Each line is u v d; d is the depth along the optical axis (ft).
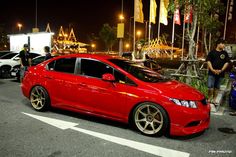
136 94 17.26
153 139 16.61
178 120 16.15
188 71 31.60
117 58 20.63
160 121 16.76
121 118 17.98
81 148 14.83
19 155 13.71
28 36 58.85
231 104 24.62
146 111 17.26
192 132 16.43
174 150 15.05
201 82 30.99
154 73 20.47
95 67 19.53
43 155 13.79
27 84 22.70
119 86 17.90
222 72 24.98
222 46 24.88
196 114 16.30
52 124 18.92
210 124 20.47
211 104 25.67
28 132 17.16
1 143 15.24
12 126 18.29
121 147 15.17
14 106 23.93
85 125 18.89
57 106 21.11
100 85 18.61
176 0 32.76
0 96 28.50
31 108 23.29
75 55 20.85
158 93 16.72
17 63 47.21
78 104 19.81
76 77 19.98
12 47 63.62
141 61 36.60
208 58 25.26
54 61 21.81
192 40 32.76
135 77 18.03
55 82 20.88
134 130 18.13
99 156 13.87
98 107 18.81
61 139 16.10
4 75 46.11
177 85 18.62
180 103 16.24
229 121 21.48
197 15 33.73
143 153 14.47
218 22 57.52
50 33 55.42
